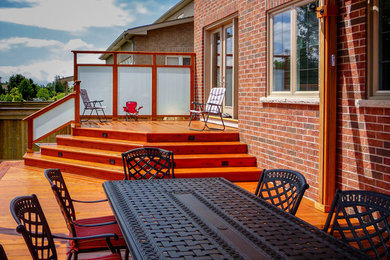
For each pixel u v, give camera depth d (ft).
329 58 17.13
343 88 17.15
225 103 32.55
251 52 25.76
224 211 8.55
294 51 21.45
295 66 21.44
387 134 14.88
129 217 8.01
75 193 21.56
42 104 53.21
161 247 6.47
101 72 36.91
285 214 8.39
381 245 7.55
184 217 8.07
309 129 19.76
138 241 6.70
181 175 22.84
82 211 18.20
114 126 31.73
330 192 17.49
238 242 6.77
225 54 32.07
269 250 6.44
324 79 17.24
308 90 20.48
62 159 28.27
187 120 38.86
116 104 37.11
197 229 7.36
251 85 25.81
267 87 24.02
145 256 6.08
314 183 19.45
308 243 6.79
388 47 15.21
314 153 19.40
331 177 17.43
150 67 37.47
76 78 36.58
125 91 37.32
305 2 20.40
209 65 35.35
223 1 30.22
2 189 22.38
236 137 27.68
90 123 34.30
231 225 7.64
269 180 10.83
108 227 10.96
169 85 37.68
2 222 16.72
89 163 26.55
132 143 26.30
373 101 15.17
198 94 36.50
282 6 22.30
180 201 9.30
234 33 29.55
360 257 6.23
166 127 30.96
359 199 8.13
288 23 22.04
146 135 26.61
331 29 17.07
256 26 24.99
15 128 51.31
